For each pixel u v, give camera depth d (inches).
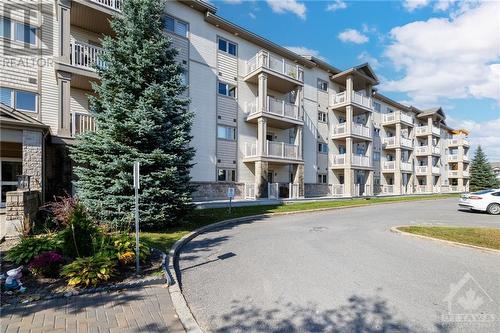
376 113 1357.0
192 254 265.9
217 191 725.3
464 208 662.5
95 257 188.5
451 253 273.3
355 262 244.2
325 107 1038.4
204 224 405.4
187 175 414.0
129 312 149.3
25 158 374.0
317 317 150.3
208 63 723.4
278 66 803.4
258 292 181.3
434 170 1616.6
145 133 340.5
